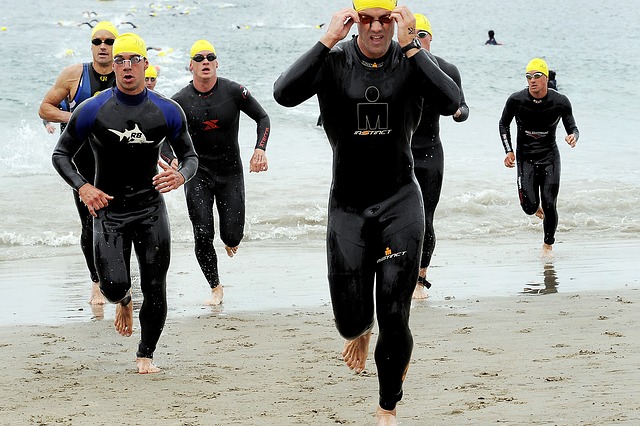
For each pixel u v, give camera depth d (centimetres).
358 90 544
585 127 2678
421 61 543
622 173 1959
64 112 919
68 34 4600
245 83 3234
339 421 578
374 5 534
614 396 598
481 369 694
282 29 5078
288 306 971
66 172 694
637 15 6094
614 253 1248
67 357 775
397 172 555
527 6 6712
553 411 568
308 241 1414
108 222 720
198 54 992
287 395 645
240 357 763
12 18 5416
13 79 3209
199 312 951
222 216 1017
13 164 2062
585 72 3728
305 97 544
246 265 1217
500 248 1312
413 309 934
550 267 1154
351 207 556
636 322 845
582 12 6312
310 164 2066
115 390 666
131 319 764
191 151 730
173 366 739
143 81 709
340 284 545
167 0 6994
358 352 584
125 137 702
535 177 1260
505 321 866
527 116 1252
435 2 7000
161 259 724
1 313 953
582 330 817
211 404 624
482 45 4519
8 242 1405
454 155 2206
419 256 547
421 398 621
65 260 1277
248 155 2189
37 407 621
